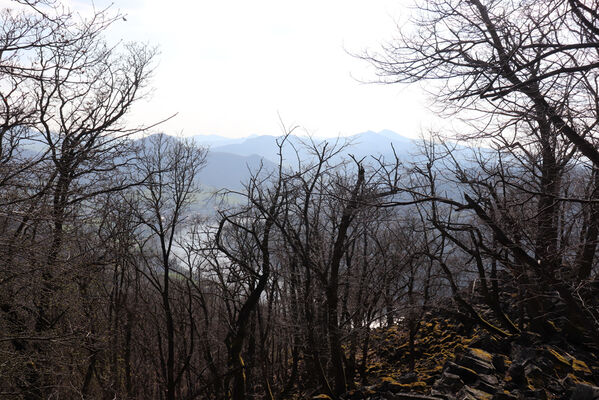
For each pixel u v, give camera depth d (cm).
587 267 1048
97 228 1403
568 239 997
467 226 1059
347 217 1219
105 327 1670
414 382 1197
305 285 1329
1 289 1098
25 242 985
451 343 1479
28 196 925
